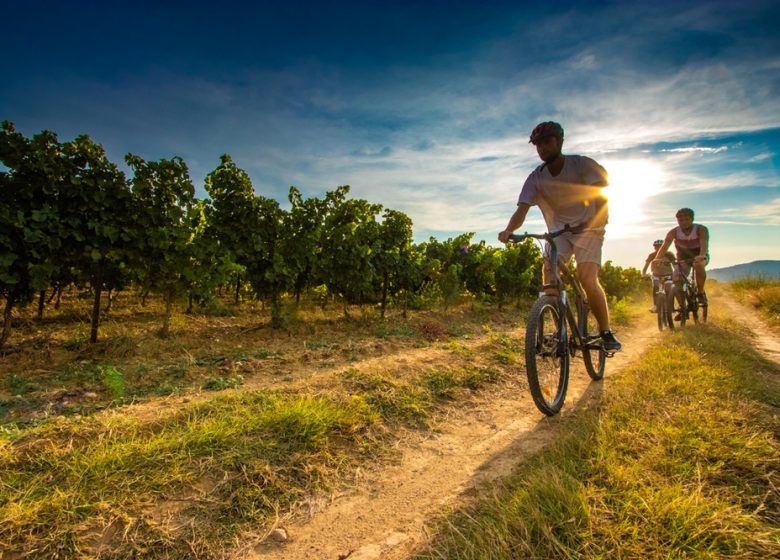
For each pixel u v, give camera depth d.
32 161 5.19
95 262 5.68
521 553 1.46
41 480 1.90
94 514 1.74
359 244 9.77
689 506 1.58
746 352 4.70
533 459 2.24
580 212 3.28
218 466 2.12
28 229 4.94
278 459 2.25
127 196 5.95
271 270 7.57
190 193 6.64
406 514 1.90
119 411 2.97
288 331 7.44
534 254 15.90
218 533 1.73
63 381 4.14
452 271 11.19
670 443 2.15
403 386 3.51
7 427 2.88
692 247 7.41
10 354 5.01
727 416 2.48
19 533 1.59
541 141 3.17
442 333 7.83
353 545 1.69
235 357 5.32
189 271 6.40
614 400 3.00
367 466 2.38
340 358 5.33
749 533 1.46
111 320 7.52
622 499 1.70
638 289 23.97
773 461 1.93
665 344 5.24
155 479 1.97
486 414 3.22
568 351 3.36
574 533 1.52
